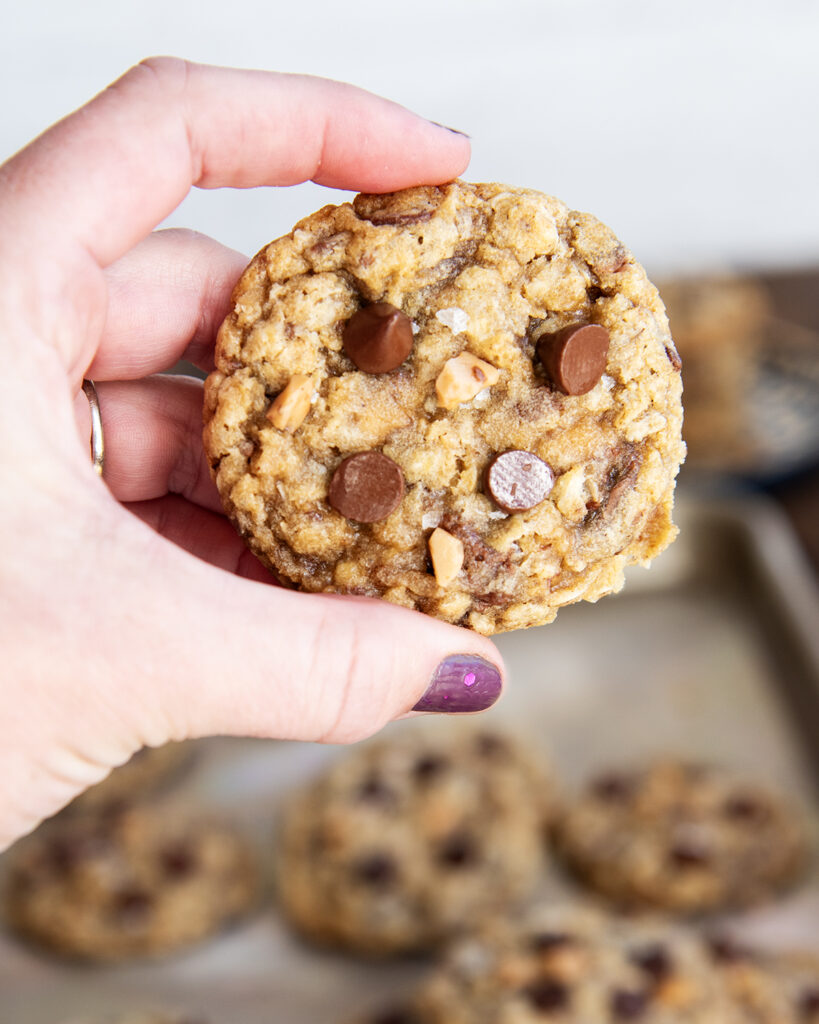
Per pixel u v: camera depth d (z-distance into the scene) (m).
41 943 0.43
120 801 0.49
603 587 0.27
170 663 0.25
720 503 0.56
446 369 0.26
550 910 0.42
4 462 0.24
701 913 0.43
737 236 0.83
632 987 0.38
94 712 0.25
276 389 0.27
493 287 0.27
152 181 0.26
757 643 0.53
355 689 0.25
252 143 0.27
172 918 0.43
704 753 0.49
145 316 0.31
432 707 0.27
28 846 0.46
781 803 0.46
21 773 0.25
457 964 0.40
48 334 0.25
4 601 0.24
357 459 0.26
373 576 0.27
